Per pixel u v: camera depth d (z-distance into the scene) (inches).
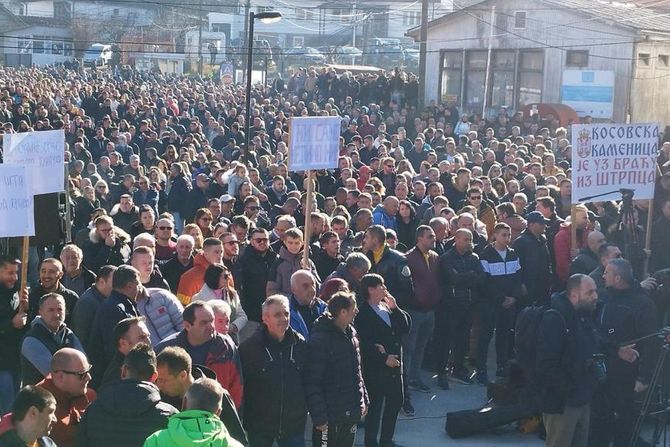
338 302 315.3
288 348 307.1
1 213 332.8
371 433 373.4
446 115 1430.9
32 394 225.0
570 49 1536.7
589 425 357.7
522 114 1322.6
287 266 423.2
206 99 1569.9
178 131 1242.6
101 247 466.0
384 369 366.3
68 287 413.4
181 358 253.0
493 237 505.4
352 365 318.3
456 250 458.3
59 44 3555.6
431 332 458.9
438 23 1717.5
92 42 3454.7
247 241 493.7
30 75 2257.6
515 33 1611.7
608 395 362.9
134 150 1067.3
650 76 1492.4
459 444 393.1
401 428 411.2
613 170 482.0
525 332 338.0
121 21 3567.9
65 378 264.4
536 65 1590.8
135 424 234.4
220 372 291.3
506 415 399.2
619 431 367.2
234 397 293.7
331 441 319.9
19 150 395.2
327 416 310.7
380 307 369.4
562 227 510.0
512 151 892.6
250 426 305.0
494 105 1649.9
